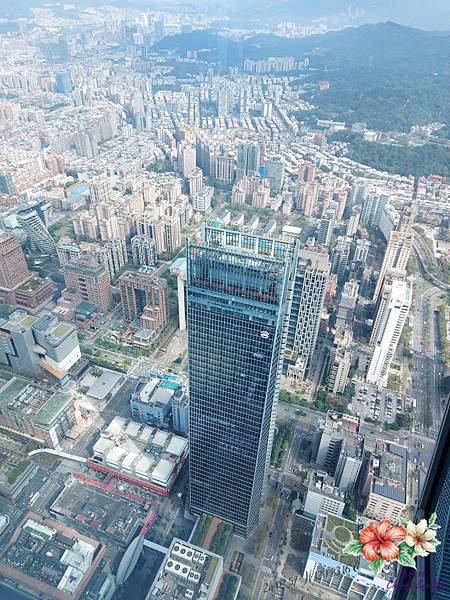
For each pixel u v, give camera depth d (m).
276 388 126.50
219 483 143.12
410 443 178.50
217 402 125.19
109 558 138.38
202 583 127.88
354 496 159.62
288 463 177.62
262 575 142.75
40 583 123.88
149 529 151.12
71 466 171.50
